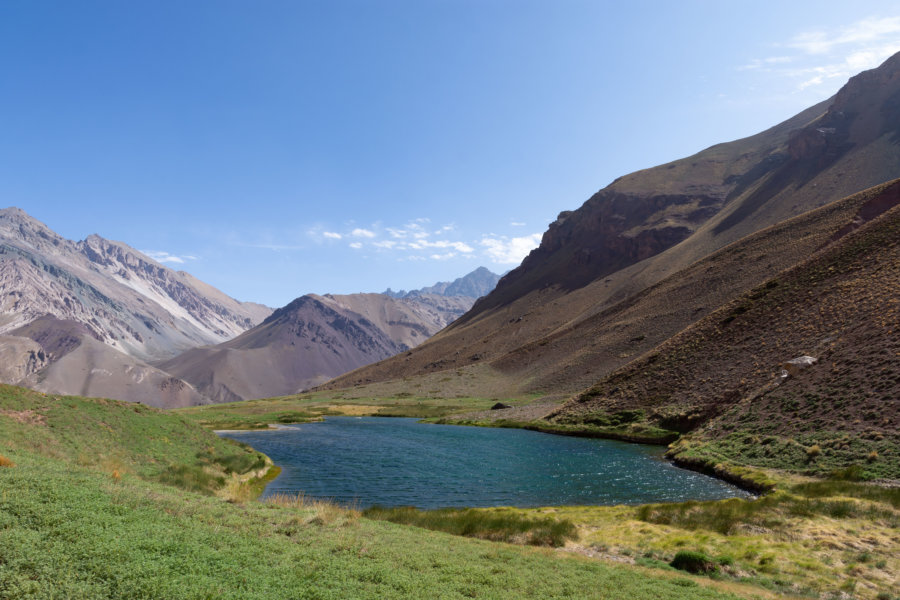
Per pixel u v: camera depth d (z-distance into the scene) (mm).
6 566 9312
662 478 44875
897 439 35469
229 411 149500
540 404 119312
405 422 114500
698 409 64250
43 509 12344
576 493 39938
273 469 47031
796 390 50656
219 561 11805
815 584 18453
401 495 39281
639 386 81438
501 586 14031
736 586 17953
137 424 39531
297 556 13469
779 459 41281
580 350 157375
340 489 40844
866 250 70875
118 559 10469
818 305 66125
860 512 26781
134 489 17688
